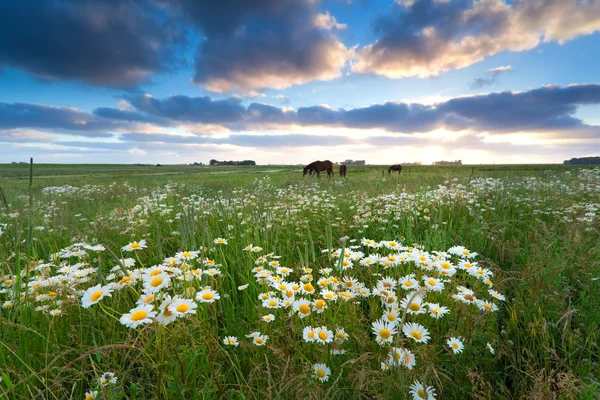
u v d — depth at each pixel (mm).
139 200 9234
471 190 9273
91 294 1840
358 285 2688
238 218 6410
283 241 4820
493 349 2271
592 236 4273
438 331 2475
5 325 2268
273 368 2051
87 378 2055
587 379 2096
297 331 2229
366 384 1757
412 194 8914
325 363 2023
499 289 3037
